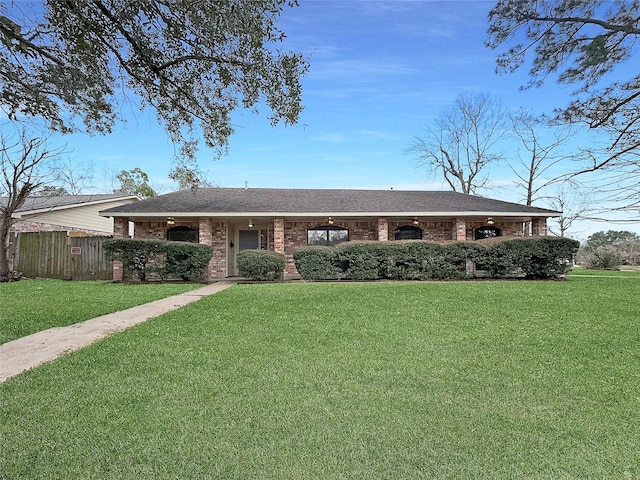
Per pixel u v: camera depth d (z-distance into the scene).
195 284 13.58
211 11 5.73
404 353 4.89
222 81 7.29
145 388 3.76
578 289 10.98
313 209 15.86
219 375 4.11
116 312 7.95
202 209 15.42
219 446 2.69
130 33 6.36
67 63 6.32
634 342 5.39
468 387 3.77
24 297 10.20
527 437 2.81
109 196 22.55
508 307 8.04
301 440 2.77
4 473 2.38
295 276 16.70
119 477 2.35
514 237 15.09
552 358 4.67
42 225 18.72
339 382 3.90
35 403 3.43
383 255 14.31
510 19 7.50
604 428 2.94
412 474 2.37
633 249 24.86
